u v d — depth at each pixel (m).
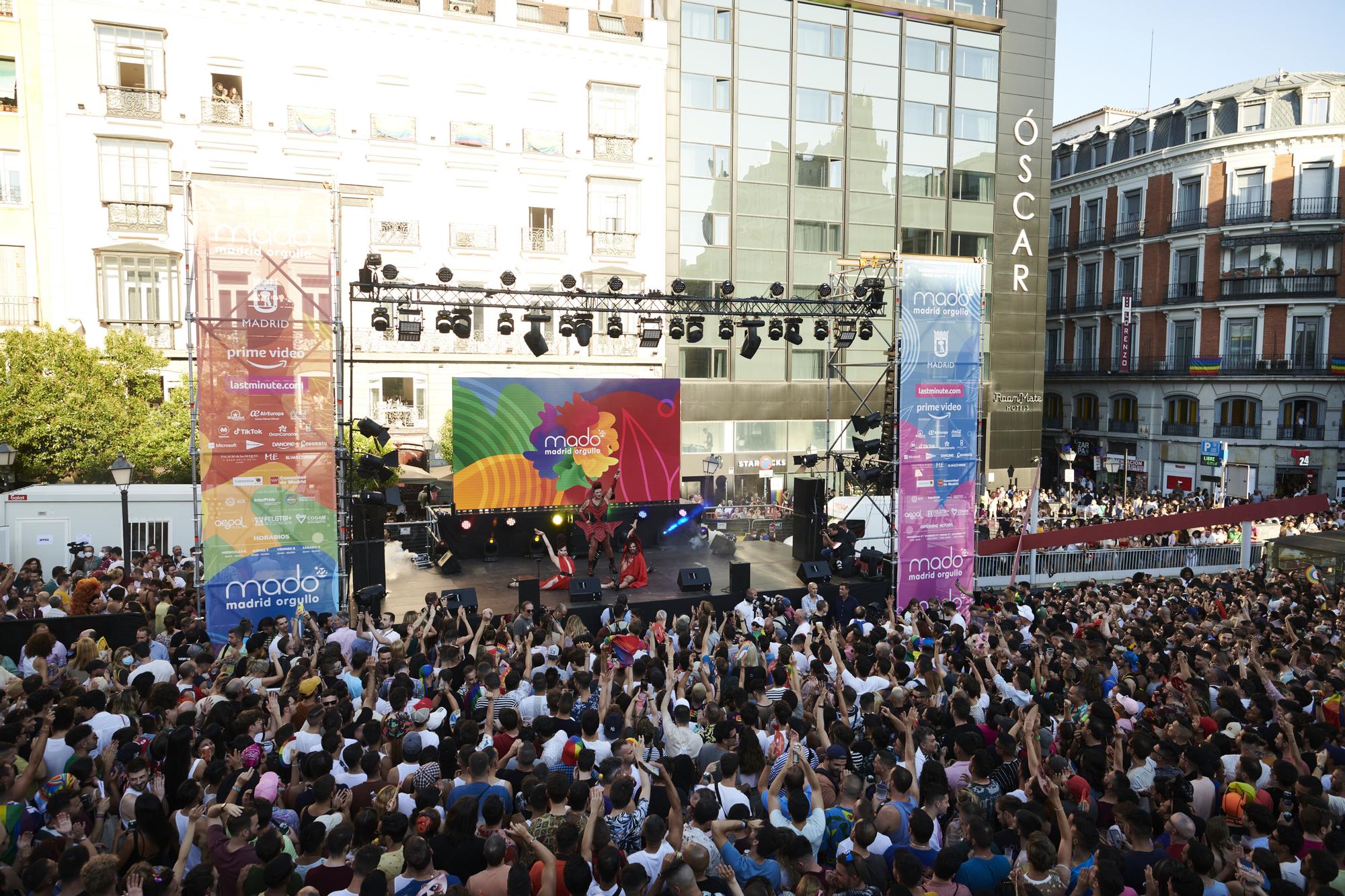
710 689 8.97
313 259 14.04
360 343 29.73
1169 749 6.82
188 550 19.12
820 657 10.01
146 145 27.08
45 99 26.02
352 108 29.06
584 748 6.31
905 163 36.06
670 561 21.52
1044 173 38.16
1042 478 47.06
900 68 35.62
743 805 5.91
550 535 22.34
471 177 30.52
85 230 26.64
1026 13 37.09
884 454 18.61
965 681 8.57
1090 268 44.12
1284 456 36.41
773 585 18.62
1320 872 5.14
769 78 34.00
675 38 32.62
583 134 31.80
